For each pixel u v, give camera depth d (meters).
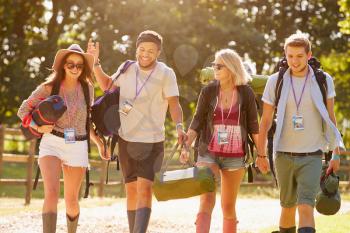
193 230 14.98
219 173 10.55
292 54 9.80
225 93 10.43
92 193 29.94
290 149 9.95
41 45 49.28
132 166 10.69
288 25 58.22
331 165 9.96
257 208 21.05
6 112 52.06
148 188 10.47
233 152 10.41
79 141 10.42
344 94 56.56
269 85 10.18
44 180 10.09
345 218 16.31
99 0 46.62
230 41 48.12
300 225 9.64
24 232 13.70
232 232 10.76
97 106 10.60
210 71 11.78
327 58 58.66
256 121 10.50
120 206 20.03
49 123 10.00
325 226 14.59
